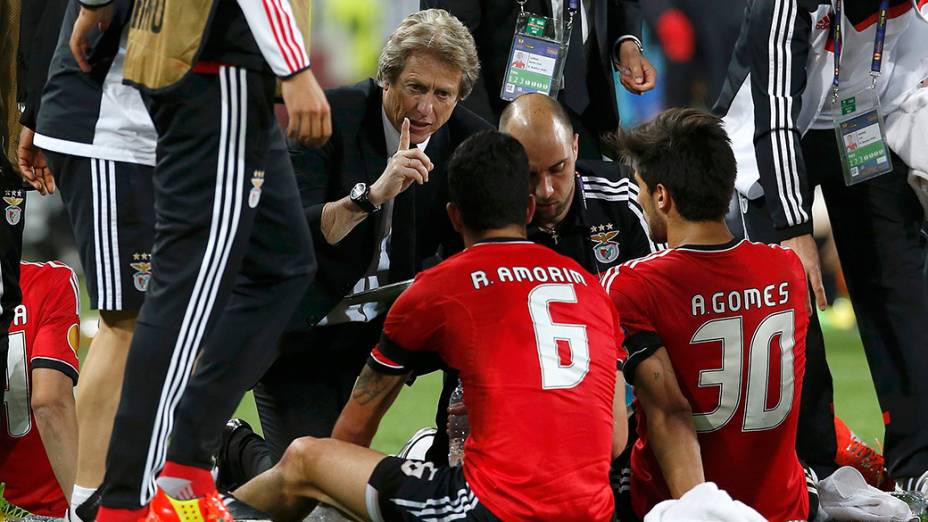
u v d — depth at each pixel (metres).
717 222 12.63
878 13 15.55
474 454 11.26
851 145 15.88
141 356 10.20
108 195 11.98
